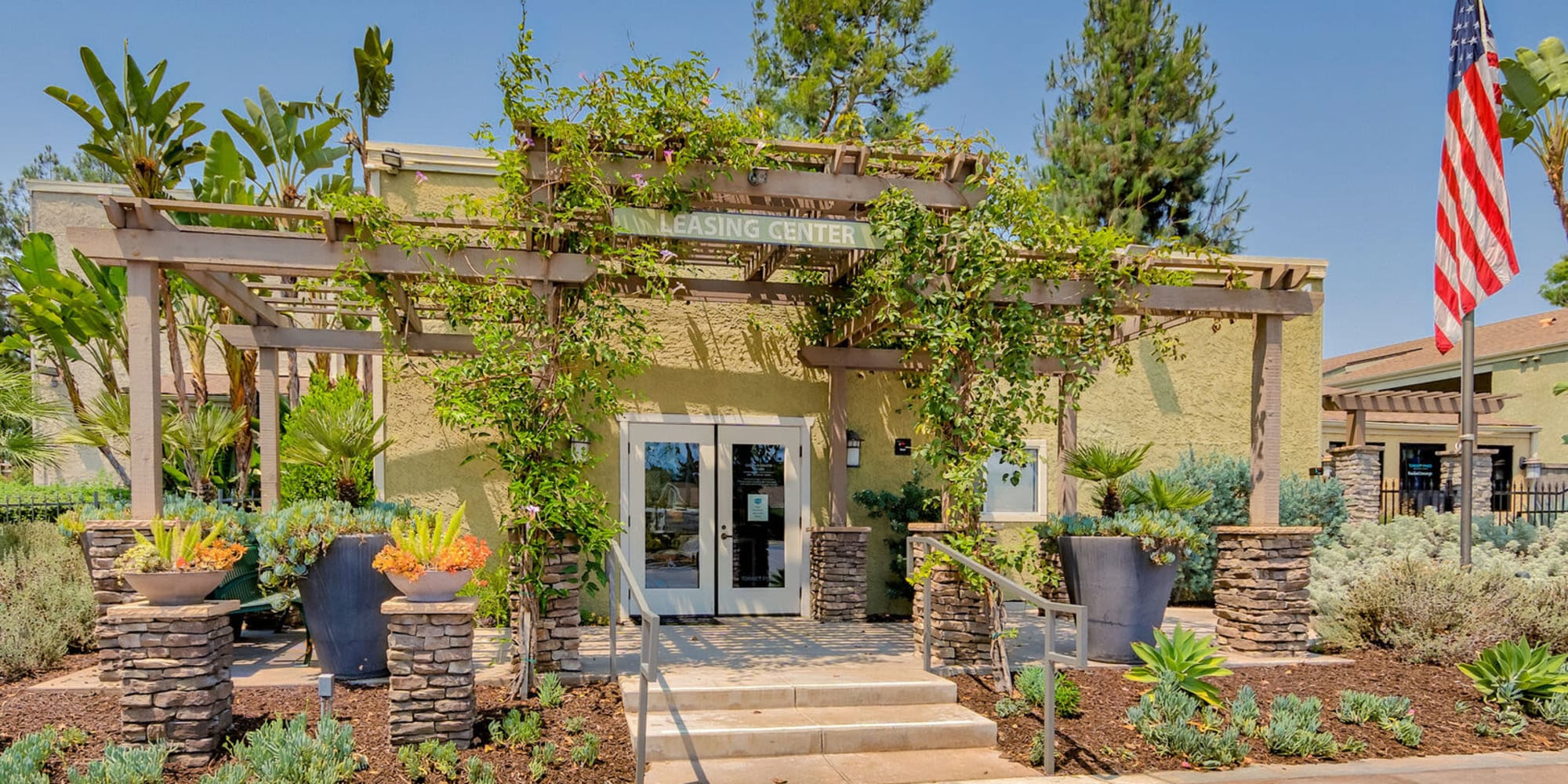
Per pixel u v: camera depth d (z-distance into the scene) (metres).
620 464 9.50
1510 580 7.89
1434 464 20.56
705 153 6.28
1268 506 7.70
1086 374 7.29
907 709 6.00
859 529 9.41
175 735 4.71
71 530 6.40
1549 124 10.16
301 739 4.57
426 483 9.21
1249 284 8.10
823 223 6.59
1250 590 7.62
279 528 5.88
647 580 9.49
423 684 4.91
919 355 9.57
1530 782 5.09
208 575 4.84
